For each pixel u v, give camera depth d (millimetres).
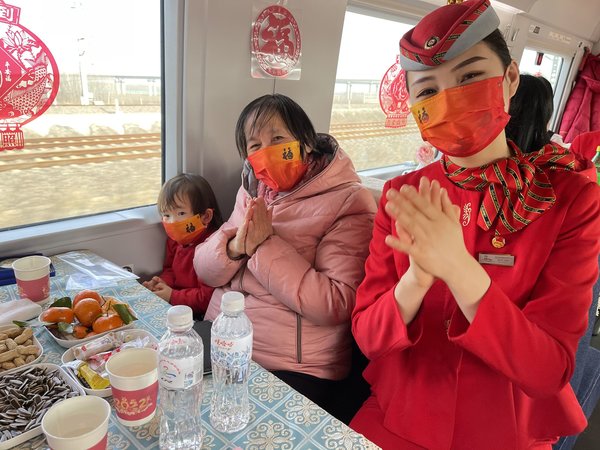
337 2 1917
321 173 1391
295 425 765
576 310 806
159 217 1732
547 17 3391
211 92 1654
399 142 2918
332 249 1301
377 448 723
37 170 1440
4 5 1212
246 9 1631
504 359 783
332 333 1280
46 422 621
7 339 904
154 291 1606
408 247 704
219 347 738
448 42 810
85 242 1531
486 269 880
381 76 2533
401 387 996
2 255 1371
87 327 1002
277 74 1832
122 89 1551
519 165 868
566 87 4270
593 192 828
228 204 1884
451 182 956
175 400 735
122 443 709
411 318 897
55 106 1402
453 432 925
